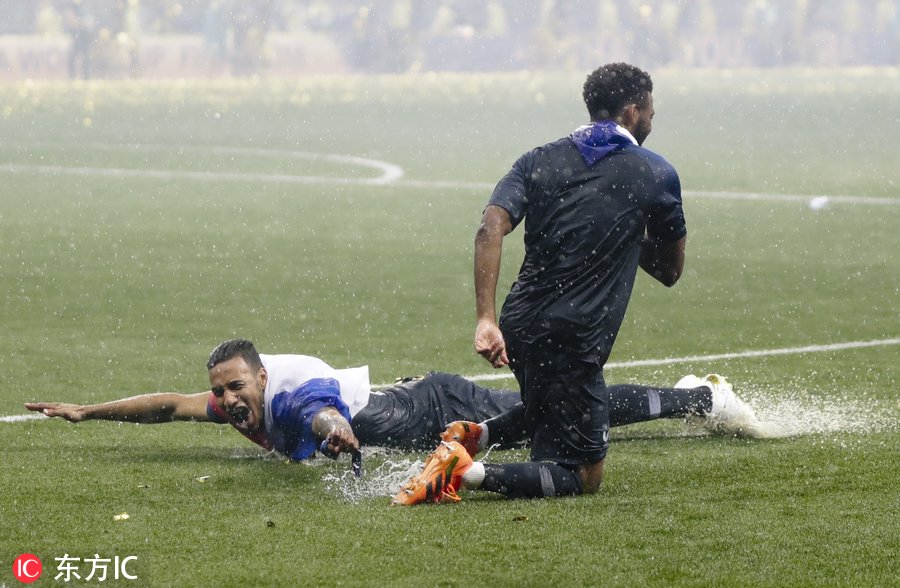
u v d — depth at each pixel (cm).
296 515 1591
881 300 3562
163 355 2852
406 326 3216
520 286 1728
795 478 1775
